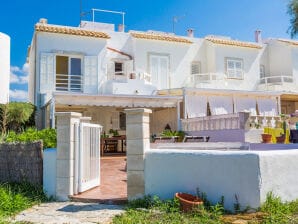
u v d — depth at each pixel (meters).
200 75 29.66
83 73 24.48
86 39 24.81
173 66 28.83
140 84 24.98
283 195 8.16
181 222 6.99
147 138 9.39
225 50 30.25
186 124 23.06
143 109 9.16
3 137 13.48
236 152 8.12
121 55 26.98
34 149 10.58
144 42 27.84
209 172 8.37
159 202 8.38
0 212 8.00
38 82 23.44
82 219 7.62
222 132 19.58
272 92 26.72
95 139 11.42
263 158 7.89
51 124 19.56
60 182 9.91
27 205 9.05
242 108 26.12
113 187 11.12
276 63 32.88
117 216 7.75
